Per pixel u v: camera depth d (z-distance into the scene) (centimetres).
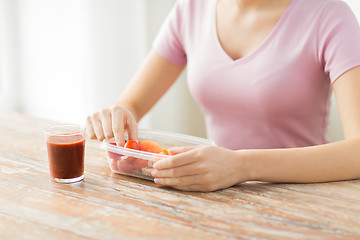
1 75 267
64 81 271
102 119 117
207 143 113
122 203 90
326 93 142
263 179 101
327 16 130
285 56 136
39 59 271
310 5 134
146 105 161
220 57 145
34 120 160
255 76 139
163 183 98
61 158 99
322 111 145
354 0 194
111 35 256
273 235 77
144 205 90
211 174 95
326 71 130
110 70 260
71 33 264
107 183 102
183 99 296
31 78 273
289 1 139
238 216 85
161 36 164
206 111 157
